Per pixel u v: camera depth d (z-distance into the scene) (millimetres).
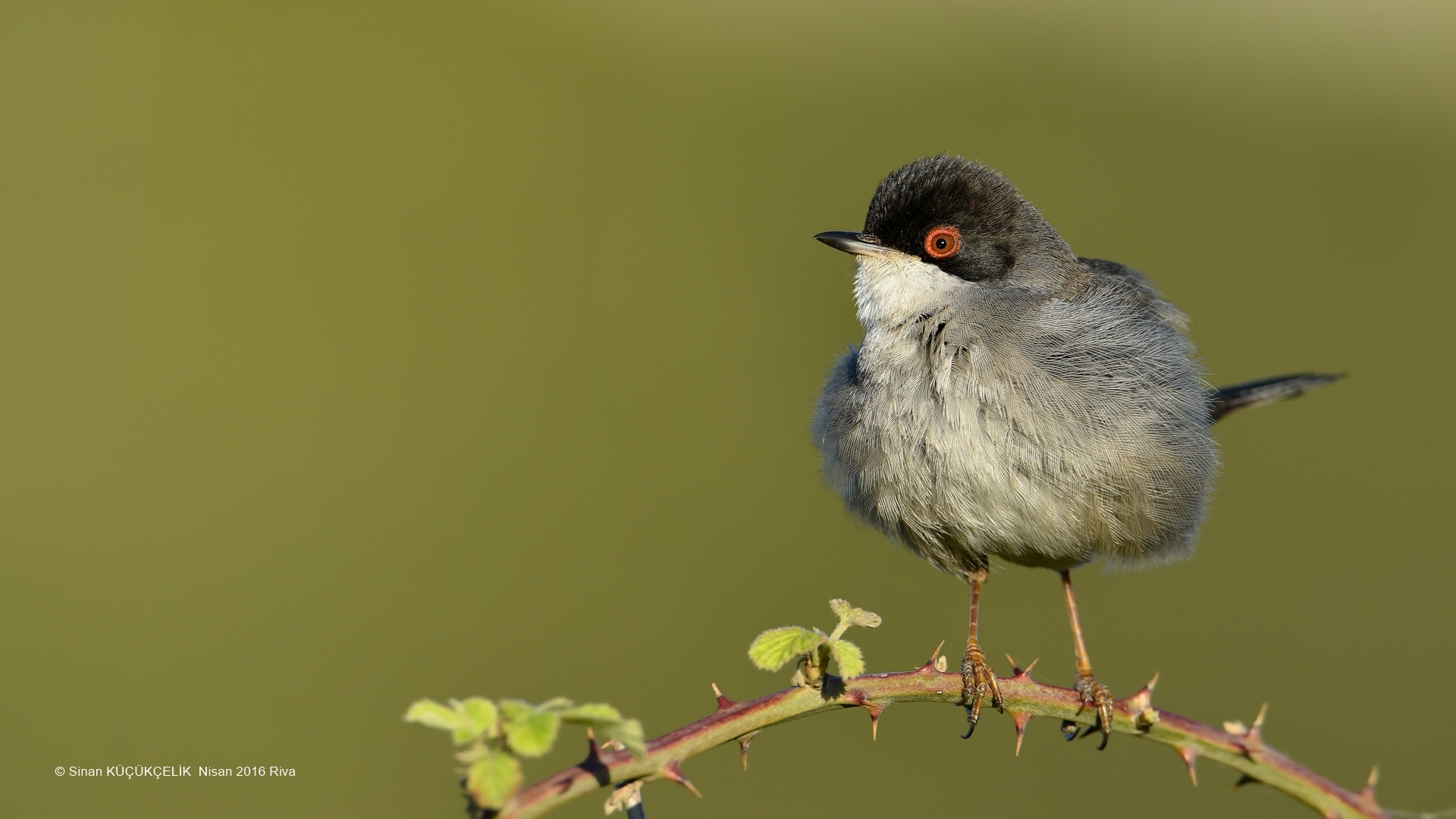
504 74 23266
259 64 21875
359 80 22625
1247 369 19312
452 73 23016
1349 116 24094
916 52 25703
